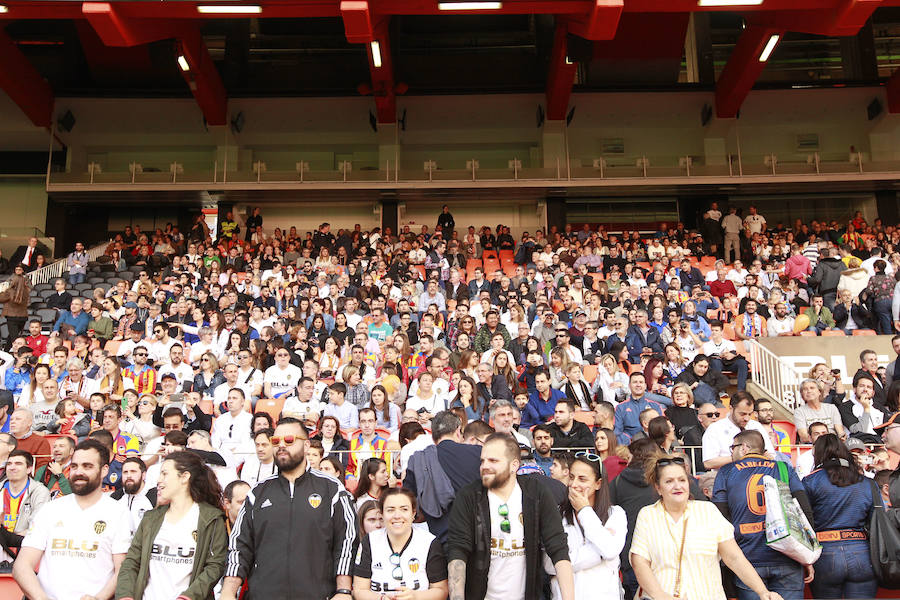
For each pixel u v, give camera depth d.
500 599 4.34
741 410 6.87
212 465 6.85
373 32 18.48
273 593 4.41
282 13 17.70
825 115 26.41
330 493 4.67
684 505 4.43
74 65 26.14
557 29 22.27
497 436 4.43
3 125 25.59
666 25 24.00
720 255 23.47
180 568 4.64
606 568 4.71
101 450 4.98
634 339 12.98
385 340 12.90
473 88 26.16
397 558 4.61
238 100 26.17
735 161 24.78
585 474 4.75
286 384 11.14
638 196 26.72
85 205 26.48
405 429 6.32
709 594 4.29
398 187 25.08
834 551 5.10
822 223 23.20
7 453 6.30
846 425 9.50
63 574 4.78
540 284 17.06
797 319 14.14
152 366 11.78
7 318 16.14
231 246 22.34
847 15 17.64
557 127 26.05
